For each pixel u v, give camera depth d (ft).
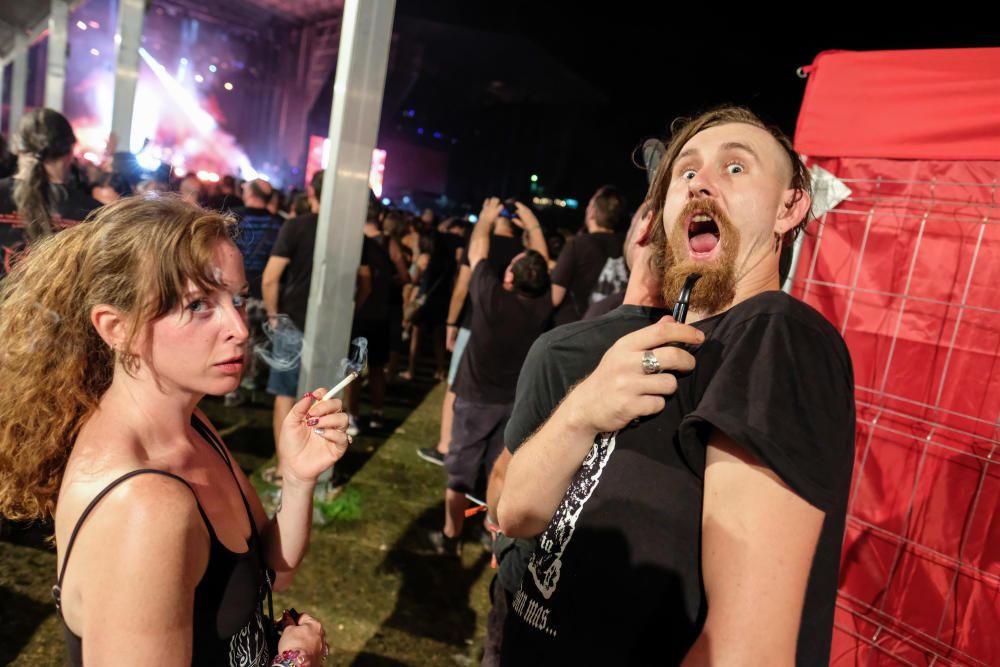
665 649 2.34
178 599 2.59
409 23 64.08
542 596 2.75
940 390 5.69
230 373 3.07
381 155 59.72
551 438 2.54
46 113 8.49
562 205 75.61
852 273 6.24
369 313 14.51
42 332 2.99
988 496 5.36
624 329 3.10
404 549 10.21
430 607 8.90
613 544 2.46
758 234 2.78
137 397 3.02
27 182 8.29
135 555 2.49
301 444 3.92
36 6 28.89
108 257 2.90
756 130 2.92
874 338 6.11
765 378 2.08
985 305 5.45
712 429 2.14
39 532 9.26
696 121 3.19
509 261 14.16
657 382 2.18
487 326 9.91
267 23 74.79
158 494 2.60
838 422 2.09
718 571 1.94
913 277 5.86
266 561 3.96
